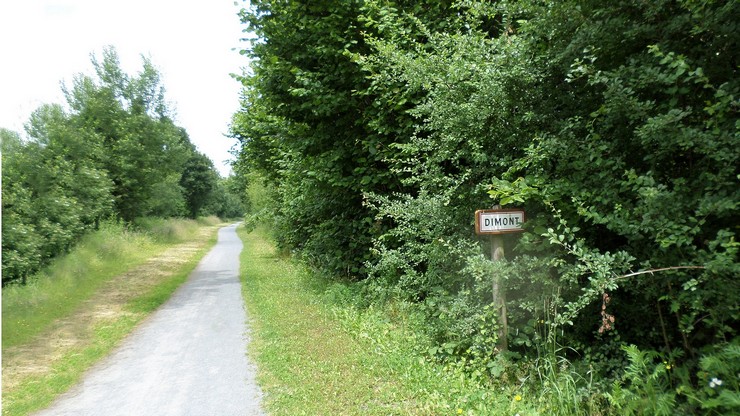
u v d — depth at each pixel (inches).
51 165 628.1
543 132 180.2
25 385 224.4
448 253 225.1
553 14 173.3
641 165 158.7
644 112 139.6
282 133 466.6
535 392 178.7
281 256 817.5
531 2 188.2
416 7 338.0
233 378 225.6
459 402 176.7
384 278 323.3
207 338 302.0
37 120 757.3
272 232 920.3
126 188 1154.7
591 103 175.9
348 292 374.3
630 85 144.3
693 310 145.4
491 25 310.3
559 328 186.5
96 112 1098.7
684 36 146.2
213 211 3380.9
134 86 1167.0
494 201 210.2
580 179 164.2
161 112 1237.7
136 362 257.8
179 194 1658.5
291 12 374.9
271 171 731.4
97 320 361.1
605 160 158.1
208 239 1416.1
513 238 211.5
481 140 209.6
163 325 343.9
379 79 299.6
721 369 125.5
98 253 699.4
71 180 667.4
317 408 182.5
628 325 178.4
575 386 164.9
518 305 198.7
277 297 419.2
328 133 389.7
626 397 145.6
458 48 227.3
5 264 452.1
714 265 120.1
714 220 136.2
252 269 660.1
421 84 252.4
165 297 455.5
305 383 208.4
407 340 252.4
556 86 189.0
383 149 348.5
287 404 188.2
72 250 641.0
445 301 230.2
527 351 204.5
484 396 179.5
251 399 198.4
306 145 400.8
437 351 226.4
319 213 468.8
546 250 190.1
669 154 143.4
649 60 147.8
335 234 441.4
